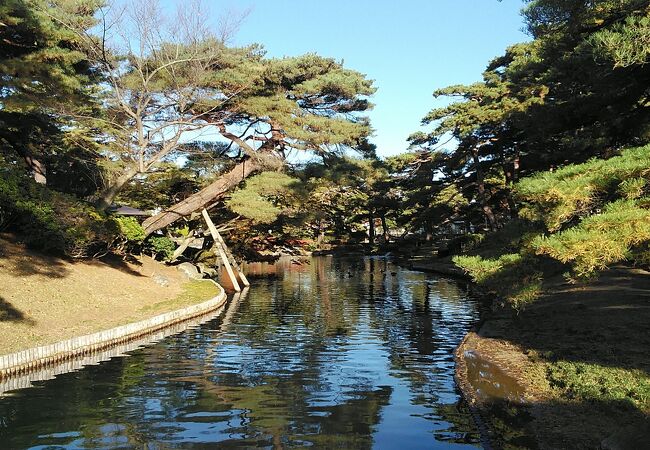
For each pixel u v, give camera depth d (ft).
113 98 81.92
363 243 270.87
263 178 95.61
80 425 29.48
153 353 48.14
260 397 34.99
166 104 83.56
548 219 25.70
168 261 107.34
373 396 35.37
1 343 41.96
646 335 40.16
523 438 26.07
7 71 54.60
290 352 48.96
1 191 62.39
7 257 61.46
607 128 40.83
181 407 32.81
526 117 49.55
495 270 33.94
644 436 22.99
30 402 33.37
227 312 75.10
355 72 93.50
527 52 103.55
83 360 45.11
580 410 28.55
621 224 22.80
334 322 66.23
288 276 136.67
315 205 122.52
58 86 58.54
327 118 92.07
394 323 65.36
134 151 86.28
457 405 33.37
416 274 140.15
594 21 34.94
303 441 27.55
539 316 54.49
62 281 62.03
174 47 79.87
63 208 68.54
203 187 108.78
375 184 142.10
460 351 46.60
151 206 111.75
